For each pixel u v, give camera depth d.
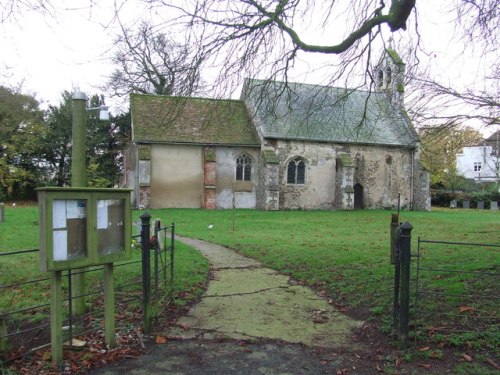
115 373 4.38
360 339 5.42
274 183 29.22
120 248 4.82
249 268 9.80
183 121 29.81
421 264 9.12
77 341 5.00
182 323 5.93
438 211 32.81
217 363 4.67
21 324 5.50
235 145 29.72
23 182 36.06
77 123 5.85
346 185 31.08
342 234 16.47
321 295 7.49
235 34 7.52
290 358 4.83
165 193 28.89
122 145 39.56
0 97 31.88
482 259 9.57
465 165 43.97
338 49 7.64
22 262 9.11
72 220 4.32
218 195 29.98
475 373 4.34
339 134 31.73
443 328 5.35
